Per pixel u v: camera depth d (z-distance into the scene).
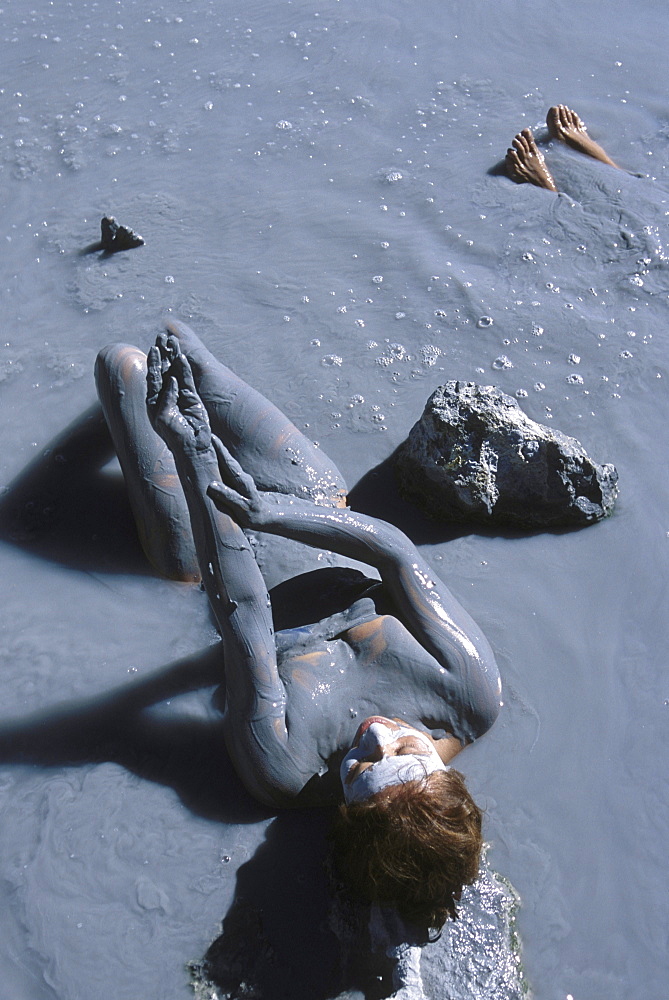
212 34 5.14
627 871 2.21
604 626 2.67
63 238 3.95
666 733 2.45
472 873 1.90
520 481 2.86
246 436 2.65
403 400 3.28
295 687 2.20
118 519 2.92
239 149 4.38
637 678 2.55
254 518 2.20
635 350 3.43
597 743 2.43
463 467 2.84
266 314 3.59
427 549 2.86
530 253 3.79
